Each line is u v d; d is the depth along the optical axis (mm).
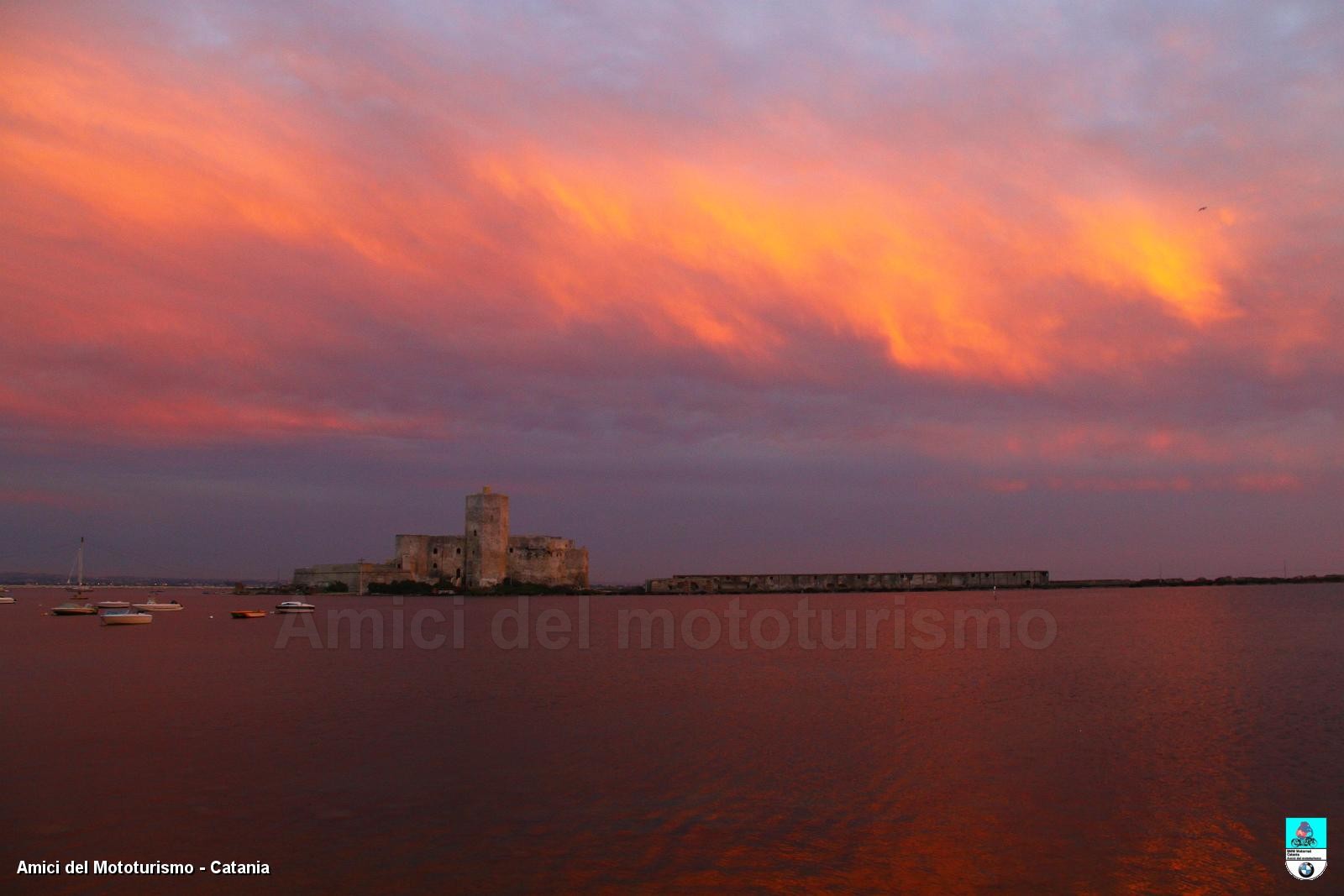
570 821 16875
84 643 53469
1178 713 27766
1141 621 77125
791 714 27531
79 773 19844
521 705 29109
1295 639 55938
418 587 122875
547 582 129875
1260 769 20703
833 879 14484
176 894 13656
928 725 25797
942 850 15695
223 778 19562
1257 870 15008
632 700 30172
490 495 121625
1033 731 24859
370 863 14867
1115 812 17641
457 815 17203
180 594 174375
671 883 14242
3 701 29578
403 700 30141
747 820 17062
